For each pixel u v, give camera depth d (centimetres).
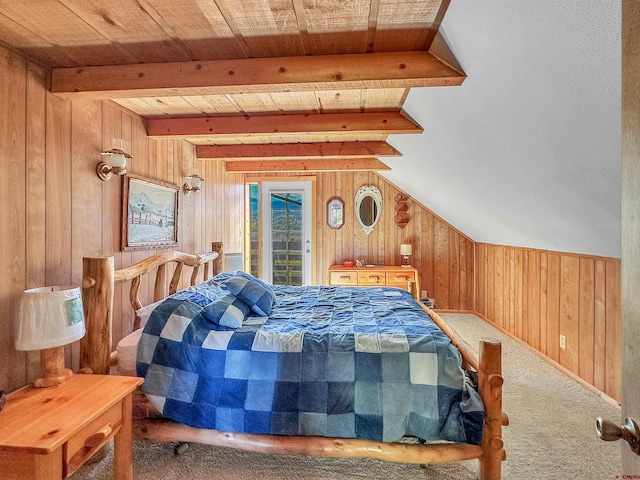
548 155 174
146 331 182
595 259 260
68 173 185
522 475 173
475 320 461
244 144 339
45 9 132
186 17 139
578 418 225
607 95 118
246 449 168
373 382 164
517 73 137
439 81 164
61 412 128
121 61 173
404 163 372
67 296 149
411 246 493
